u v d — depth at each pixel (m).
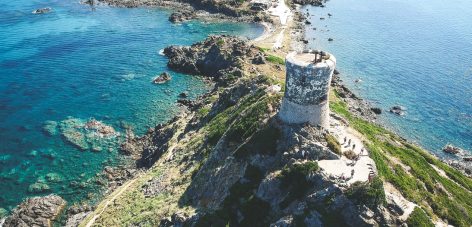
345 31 168.75
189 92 114.88
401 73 131.25
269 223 44.62
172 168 69.56
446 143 98.25
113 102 107.69
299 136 47.75
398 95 118.25
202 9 190.25
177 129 88.69
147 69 128.00
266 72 112.31
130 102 108.19
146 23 171.38
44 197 73.19
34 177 79.50
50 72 122.06
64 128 94.88
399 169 54.59
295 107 48.22
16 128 94.12
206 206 52.38
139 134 94.94
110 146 89.81
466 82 126.62
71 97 108.88
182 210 54.16
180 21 174.50
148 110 104.69
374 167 48.16
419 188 53.47
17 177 79.31
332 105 94.56
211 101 97.44
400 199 44.41
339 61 138.38
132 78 121.31
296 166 45.00
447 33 171.00
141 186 68.69
